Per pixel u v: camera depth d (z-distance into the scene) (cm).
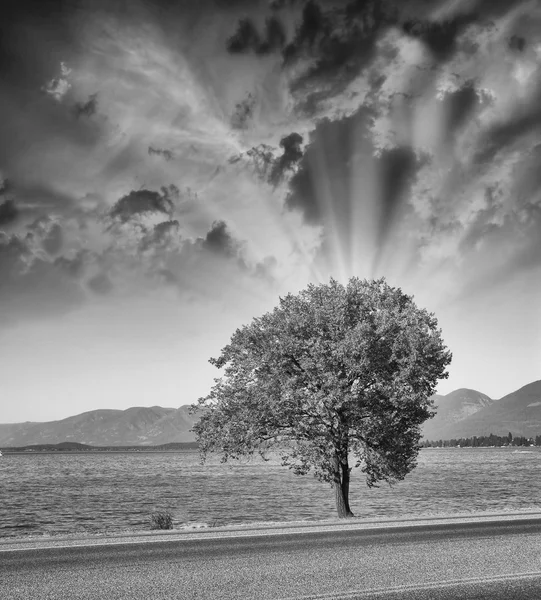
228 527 2039
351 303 2905
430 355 2688
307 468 2830
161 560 1273
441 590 992
